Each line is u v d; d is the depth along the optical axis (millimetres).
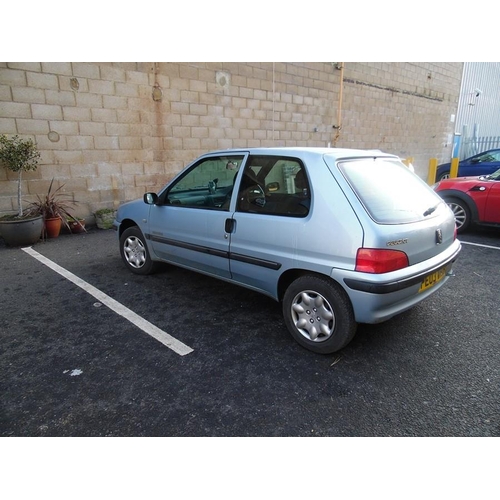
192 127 7883
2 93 5676
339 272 2537
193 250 3637
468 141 16672
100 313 3504
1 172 5871
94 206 6949
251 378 2551
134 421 2168
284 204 2879
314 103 10156
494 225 6113
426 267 2693
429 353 2844
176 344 2975
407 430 2109
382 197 2703
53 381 2514
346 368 2660
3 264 4910
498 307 3611
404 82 12961
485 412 2232
